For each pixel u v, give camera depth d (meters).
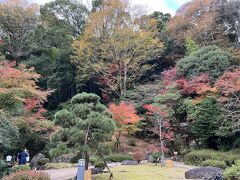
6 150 18.97
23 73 14.88
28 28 33.34
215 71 22.16
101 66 28.83
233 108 18.69
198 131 20.30
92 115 11.47
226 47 28.03
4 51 32.53
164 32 33.34
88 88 31.78
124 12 29.19
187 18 33.62
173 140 22.55
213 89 20.14
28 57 34.44
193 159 18.50
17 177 8.57
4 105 14.78
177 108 22.30
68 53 30.41
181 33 32.00
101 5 34.22
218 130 18.94
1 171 12.84
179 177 12.16
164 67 32.19
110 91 30.17
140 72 30.02
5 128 14.30
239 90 18.08
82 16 37.66
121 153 22.50
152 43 28.52
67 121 11.66
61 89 30.66
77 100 12.26
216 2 31.81
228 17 30.33
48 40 35.47
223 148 19.70
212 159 17.02
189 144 23.27
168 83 24.64
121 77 29.47
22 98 14.99
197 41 30.83
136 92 27.34
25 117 19.50
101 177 12.09
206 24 30.28
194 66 23.83
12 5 32.62
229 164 16.31
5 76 13.98
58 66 30.72
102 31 29.02
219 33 30.08
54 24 37.25
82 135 11.28
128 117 22.61
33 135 21.39
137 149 23.19
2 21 32.28
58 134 11.69
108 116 12.38
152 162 19.47
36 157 18.31
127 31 28.03
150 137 25.89
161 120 20.70
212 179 10.89
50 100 30.62
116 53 28.61
